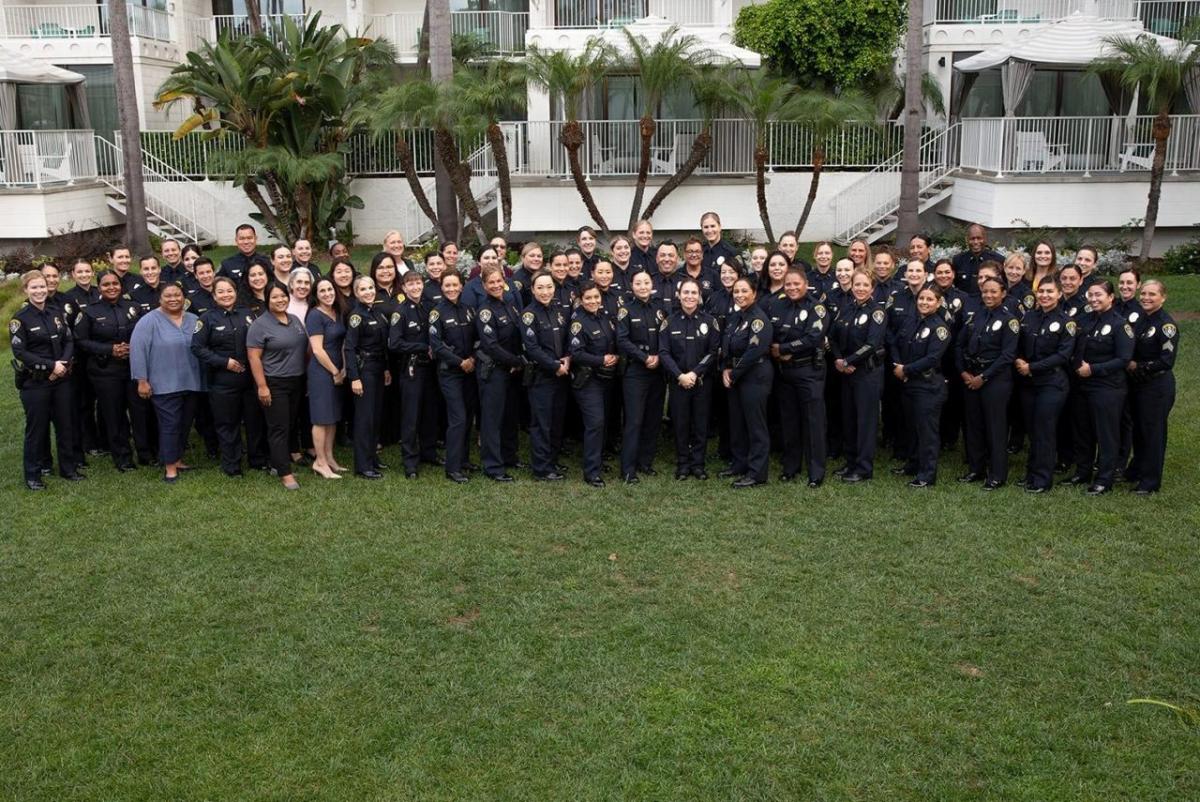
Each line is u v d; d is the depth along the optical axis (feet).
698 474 30.96
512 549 25.71
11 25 85.66
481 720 18.61
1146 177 65.87
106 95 86.12
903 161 65.46
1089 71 63.82
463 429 30.71
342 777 17.19
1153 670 20.10
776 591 23.29
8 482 30.68
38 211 69.41
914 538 26.16
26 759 17.66
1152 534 26.32
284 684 19.72
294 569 24.53
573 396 30.89
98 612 22.49
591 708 18.92
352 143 77.00
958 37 80.23
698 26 78.28
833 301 31.86
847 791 16.81
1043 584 23.58
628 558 25.07
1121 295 28.96
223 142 77.10
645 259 35.19
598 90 75.66
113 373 31.17
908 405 30.04
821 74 75.72
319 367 30.35
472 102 61.72
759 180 68.23
